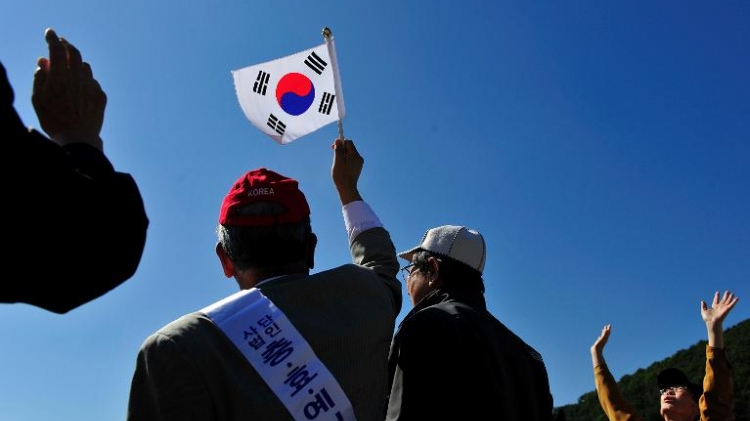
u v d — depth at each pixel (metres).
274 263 2.34
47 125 1.66
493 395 2.84
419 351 2.85
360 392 2.25
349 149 3.39
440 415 2.75
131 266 1.49
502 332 3.18
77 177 1.38
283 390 2.07
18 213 1.29
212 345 2.05
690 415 5.41
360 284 2.47
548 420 3.13
